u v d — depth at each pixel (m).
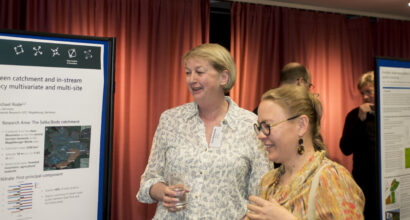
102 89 1.51
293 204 1.08
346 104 4.38
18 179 1.35
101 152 1.51
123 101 3.32
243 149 1.64
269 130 1.15
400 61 1.72
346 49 4.34
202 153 1.63
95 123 1.50
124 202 3.37
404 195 1.74
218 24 3.93
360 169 3.11
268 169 1.61
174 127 1.73
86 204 1.48
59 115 1.42
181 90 3.55
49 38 1.40
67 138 1.44
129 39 3.40
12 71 1.34
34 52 1.38
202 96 1.62
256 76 3.87
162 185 1.63
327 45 4.27
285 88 1.21
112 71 1.52
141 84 3.40
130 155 3.37
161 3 3.48
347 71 4.35
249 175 1.69
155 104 3.48
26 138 1.36
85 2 3.16
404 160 1.74
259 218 1.06
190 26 3.59
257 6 3.89
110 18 3.30
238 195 1.61
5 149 1.33
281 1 4.04
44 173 1.40
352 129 3.20
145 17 3.40
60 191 1.43
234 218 1.58
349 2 4.06
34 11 3.02
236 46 3.77
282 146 1.14
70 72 1.44
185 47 3.56
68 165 1.44
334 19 4.28
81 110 1.47
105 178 1.51
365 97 3.03
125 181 3.38
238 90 3.79
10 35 1.33
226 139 1.65
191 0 3.58
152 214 3.47
